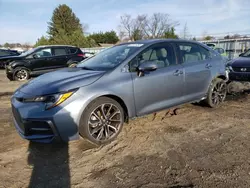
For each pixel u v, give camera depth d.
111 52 4.05
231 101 5.41
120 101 3.38
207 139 3.34
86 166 2.72
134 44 3.96
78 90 2.95
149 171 2.57
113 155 2.95
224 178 2.41
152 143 3.24
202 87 4.48
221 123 3.97
